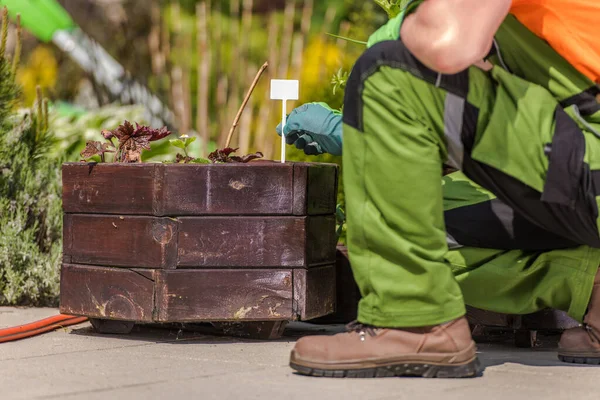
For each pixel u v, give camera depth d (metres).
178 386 4.14
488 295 4.86
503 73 4.24
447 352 4.29
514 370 4.59
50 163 7.51
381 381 4.27
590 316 4.75
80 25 15.73
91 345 5.24
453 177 5.09
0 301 6.87
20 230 6.93
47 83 15.12
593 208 4.26
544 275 4.76
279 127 5.56
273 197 5.20
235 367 4.61
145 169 5.23
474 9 4.04
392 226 4.19
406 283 4.21
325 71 10.59
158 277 5.20
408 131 4.12
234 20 14.43
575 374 4.50
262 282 5.21
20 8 12.77
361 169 4.22
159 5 15.73
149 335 5.60
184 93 13.41
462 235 4.86
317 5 15.77
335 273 5.60
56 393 4.00
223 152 5.69
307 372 4.36
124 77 15.16
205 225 5.19
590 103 4.42
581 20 4.35
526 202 4.32
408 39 4.11
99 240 5.37
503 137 4.17
